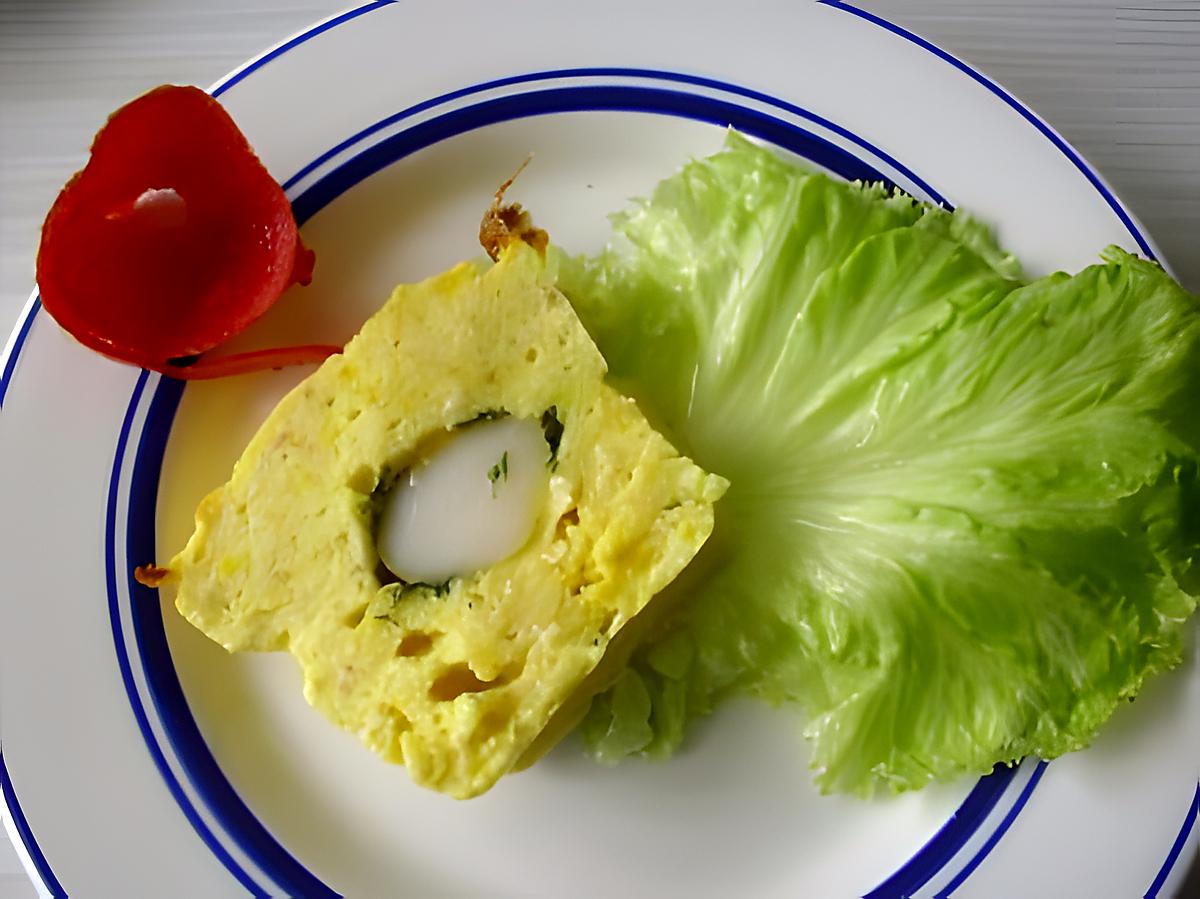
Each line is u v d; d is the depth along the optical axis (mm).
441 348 202
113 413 220
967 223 232
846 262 212
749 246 220
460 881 210
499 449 203
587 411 199
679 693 214
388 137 239
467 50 241
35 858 196
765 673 214
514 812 214
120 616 211
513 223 214
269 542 200
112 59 268
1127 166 264
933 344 205
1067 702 198
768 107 240
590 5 242
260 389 233
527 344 202
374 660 197
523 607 196
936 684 203
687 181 228
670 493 195
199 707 214
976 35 274
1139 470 191
